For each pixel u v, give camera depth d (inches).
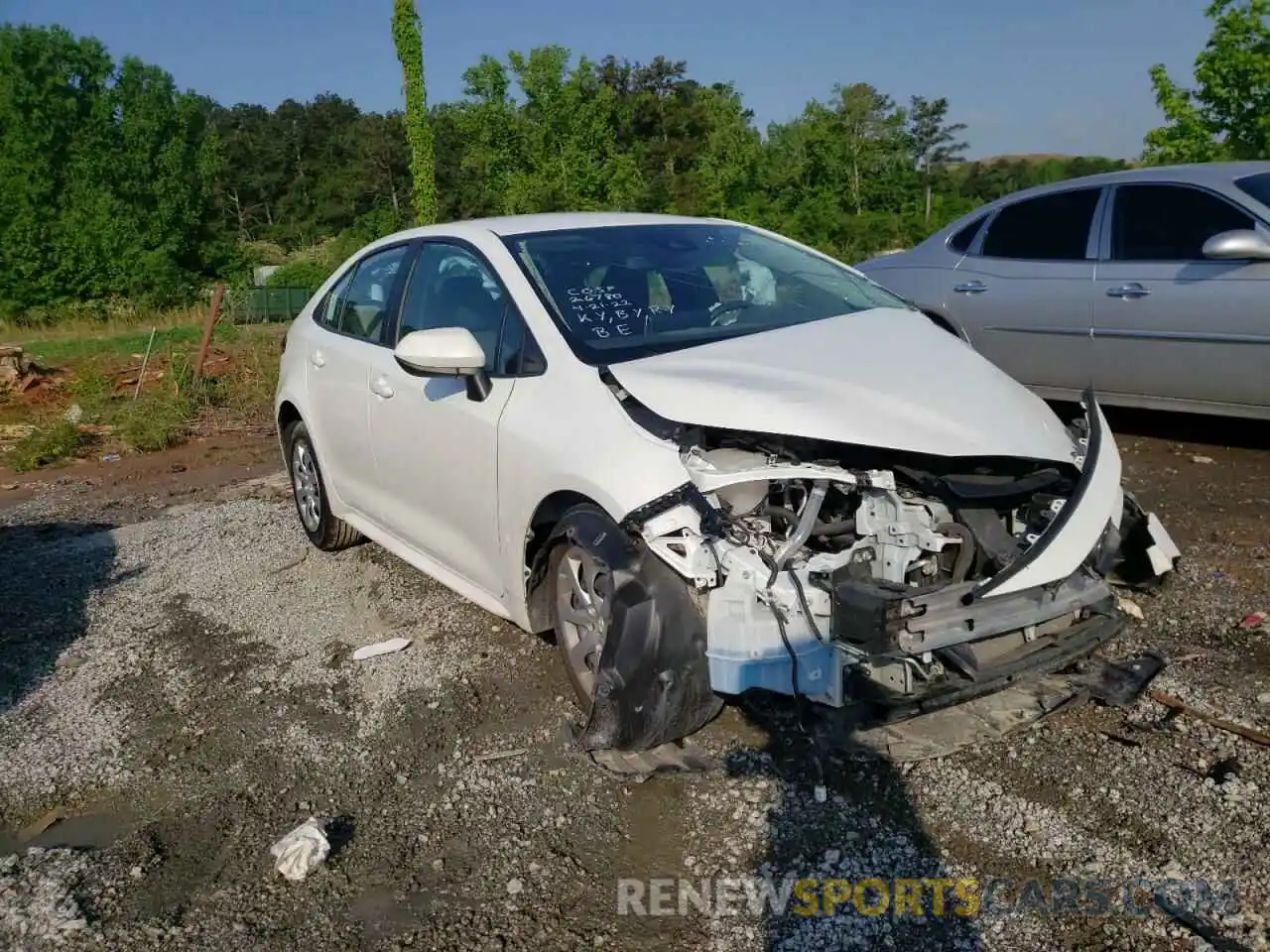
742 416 127.5
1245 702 143.6
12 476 354.6
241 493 300.8
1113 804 123.5
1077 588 130.6
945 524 127.6
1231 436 272.2
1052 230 276.8
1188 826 119.0
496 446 153.9
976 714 133.7
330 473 215.8
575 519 138.7
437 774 141.2
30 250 1717.5
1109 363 261.0
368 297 205.6
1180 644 161.5
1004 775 130.3
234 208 4062.5
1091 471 130.6
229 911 117.3
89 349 862.5
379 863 123.8
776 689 121.3
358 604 201.9
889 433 125.0
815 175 1867.6
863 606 115.3
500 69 2108.8
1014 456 128.0
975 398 134.6
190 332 1039.6
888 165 1892.2
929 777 130.5
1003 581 119.9
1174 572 186.1
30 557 246.1
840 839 120.6
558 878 118.6
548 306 156.8
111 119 1920.5
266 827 132.8
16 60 1818.4
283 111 4847.4
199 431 418.9
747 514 129.4
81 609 209.6
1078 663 142.9
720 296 167.3
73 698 170.9
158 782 145.0
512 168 2160.4
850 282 185.2
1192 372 246.1
